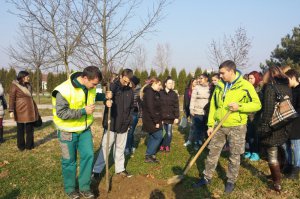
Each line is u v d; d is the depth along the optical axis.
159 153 7.82
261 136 5.19
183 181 5.76
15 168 6.45
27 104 7.81
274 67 5.22
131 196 5.04
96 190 5.34
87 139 4.94
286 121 4.88
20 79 7.92
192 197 5.14
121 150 5.85
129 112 5.74
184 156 7.55
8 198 4.96
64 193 5.14
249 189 5.43
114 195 5.11
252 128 7.25
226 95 5.17
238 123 5.10
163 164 6.87
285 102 4.90
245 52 17.58
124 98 5.64
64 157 4.80
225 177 6.05
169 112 7.82
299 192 5.33
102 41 7.64
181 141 9.32
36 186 5.44
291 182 5.75
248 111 4.98
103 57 7.24
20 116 7.77
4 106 8.95
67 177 4.90
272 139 5.07
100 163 5.70
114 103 5.59
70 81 4.67
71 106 4.66
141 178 5.54
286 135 5.09
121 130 5.67
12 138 9.63
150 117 6.71
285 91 5.02
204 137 8.59
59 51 10.79
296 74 5.95
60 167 6.50
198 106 8.16
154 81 6.76
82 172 4.94
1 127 8.88
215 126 5.50
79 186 4.98
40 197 5.02
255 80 7.20
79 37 8.89
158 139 6.86
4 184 5.52
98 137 9.81
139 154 7.69
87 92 4.81
